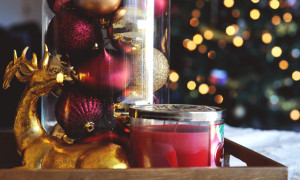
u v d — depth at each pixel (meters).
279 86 3.22
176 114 0.49
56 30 0.55
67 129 0.56
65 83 0.55
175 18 3.13
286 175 0.46
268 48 3.10
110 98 0.56
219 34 3.17
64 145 0.52
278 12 3.07
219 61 3.14
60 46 0.55
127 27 0.57
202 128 0.50
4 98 2.06
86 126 0.55
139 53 0.58
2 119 2.13
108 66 0.54
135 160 0.50
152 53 0.60
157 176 0.44
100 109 0.55
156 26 0.61
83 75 0.54
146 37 0.59
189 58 3.16
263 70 3.14
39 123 0.56
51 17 0.59
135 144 0.51
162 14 0.62
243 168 0.45
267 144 0.98
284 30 3.10
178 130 0.49
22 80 0.55
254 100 3.20
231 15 3.16
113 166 0.48
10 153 0.64
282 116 3.34
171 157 0.49
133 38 0.57
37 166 0.53
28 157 0.53
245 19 3.10
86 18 0.55
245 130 1.16
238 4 3.09
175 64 3.19
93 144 0.51
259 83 3.14
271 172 0.45
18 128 0.54
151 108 0.53
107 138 0.55
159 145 0.49
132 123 0.52
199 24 3.16
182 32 3.15
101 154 0.48
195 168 0.45
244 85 3.16
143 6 0.58
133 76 0.58
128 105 0.58
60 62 0.57
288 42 3.12
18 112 0.55
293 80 3.18
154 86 0.60
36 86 0.53
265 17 3.07
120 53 0.57
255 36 3.12
